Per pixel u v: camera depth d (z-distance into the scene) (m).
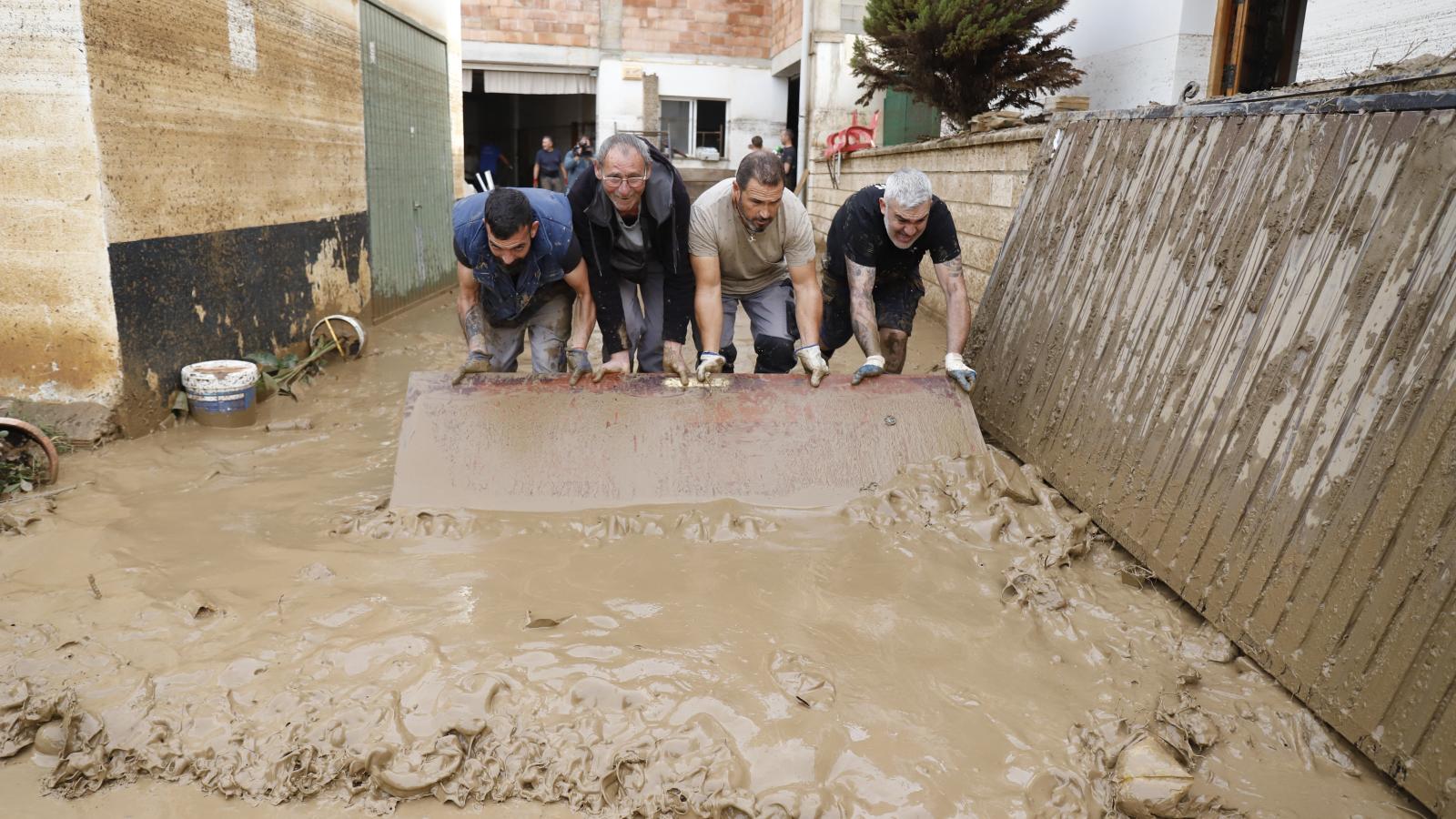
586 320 4.10
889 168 10.95
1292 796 2.33
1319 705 2.55
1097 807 2.26
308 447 4.75
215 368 5.16
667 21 17.81
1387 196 2.71
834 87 15.55
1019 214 5.17
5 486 3.95
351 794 2.29
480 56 17.44
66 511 3.77
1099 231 4.25
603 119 18.00
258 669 2.61
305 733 2.39
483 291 4.18
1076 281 4.32
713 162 18.52
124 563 3.26
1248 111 3.44
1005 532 3.59
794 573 3.28
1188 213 3.62
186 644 2.74
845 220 4.27
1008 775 2.31
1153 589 3.30
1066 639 2.95
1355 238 2.79
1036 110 11.34
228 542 3.48
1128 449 3.59
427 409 3.95
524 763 2.34
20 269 4.57
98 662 2.65
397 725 2.40
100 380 4.68
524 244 3.58
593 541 3.50
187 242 5.19
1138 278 3.83
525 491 3.75
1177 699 2.65
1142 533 3.40
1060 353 4.27
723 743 2.35
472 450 3.85
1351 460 2.62
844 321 4.87
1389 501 2.49
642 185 3.66
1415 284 2.55
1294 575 2.72
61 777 2.31
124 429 4.73
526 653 2.69
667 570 3.29
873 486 3.85
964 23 9.42
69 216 4.50
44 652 2.69
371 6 7.99
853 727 2.44
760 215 3.70
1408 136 2.69
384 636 2.75
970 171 7.95
